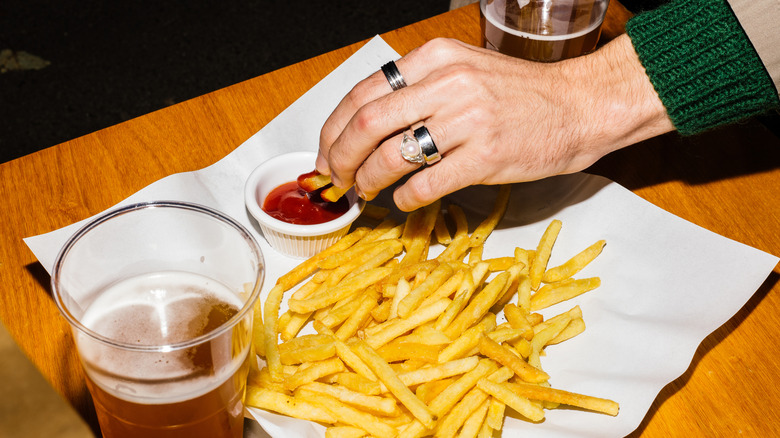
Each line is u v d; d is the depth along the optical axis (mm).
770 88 706
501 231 794
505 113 693
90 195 775
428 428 636
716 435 675
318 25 1789
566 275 749
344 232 772
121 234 590
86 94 1604
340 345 663
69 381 663
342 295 706
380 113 677
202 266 608
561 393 652
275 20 1797
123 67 1666
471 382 656
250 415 634
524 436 656
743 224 800
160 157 808
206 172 784
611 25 937
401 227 771
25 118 1550
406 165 687
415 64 727
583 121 731
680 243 742
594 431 652
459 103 683
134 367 540
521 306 724
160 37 1740
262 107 854
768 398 697
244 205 784
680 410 687
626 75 741
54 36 1728
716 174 837
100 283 589
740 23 683
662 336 700
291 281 733
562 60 753
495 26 778
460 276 702
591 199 784
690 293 719
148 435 568
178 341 561
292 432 631
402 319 686
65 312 538
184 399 548
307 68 886
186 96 1607
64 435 482
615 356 699
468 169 697
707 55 699
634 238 758
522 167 714
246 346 571
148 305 579
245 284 584
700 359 715
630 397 668
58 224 754
